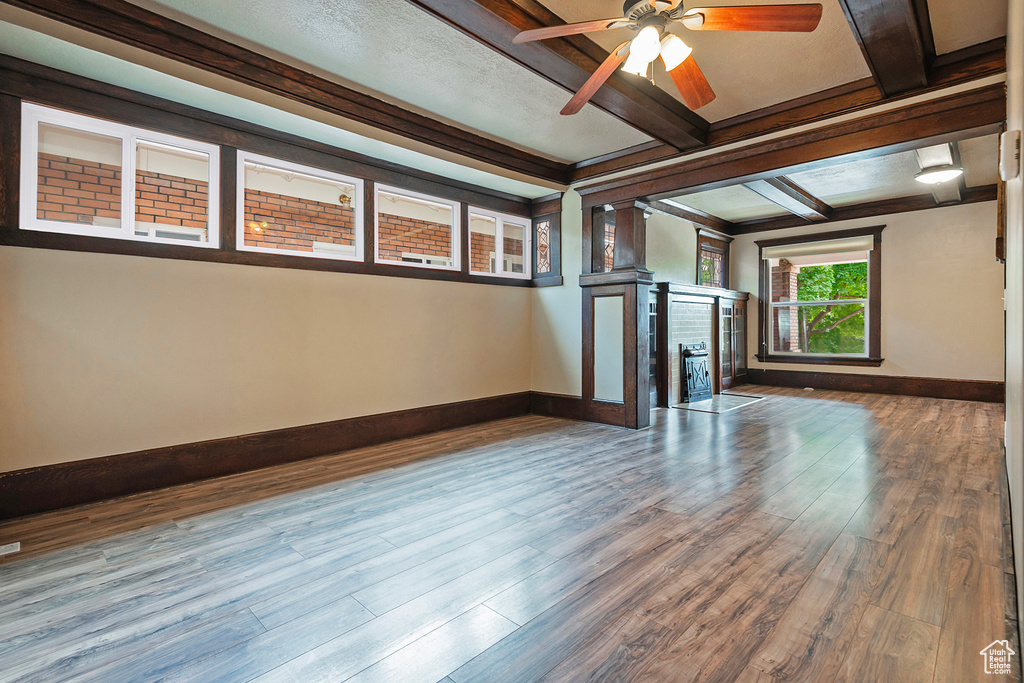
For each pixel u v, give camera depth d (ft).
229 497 9.83
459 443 14.17
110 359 9.84
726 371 25.34
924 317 21.75
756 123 12.98
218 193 11.18
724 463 11.96
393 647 5.24
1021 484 3.90
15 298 8.88
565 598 6.15
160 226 11.39
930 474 10.87
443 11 8.20
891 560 7.00
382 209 19.76
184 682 4.75
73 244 9.43
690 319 22.02
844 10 7.96
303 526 8.41
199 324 10.97
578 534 8.01
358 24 9.09
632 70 8.04
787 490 9.98
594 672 4.81
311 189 16.14
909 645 5.14
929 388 21.67
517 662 4.97
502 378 17.94
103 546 7.70
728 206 23.30
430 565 7.03
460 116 13.14
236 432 11.53
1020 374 4.24
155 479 10.35
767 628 5.48
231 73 9.87
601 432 15.49
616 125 13.73
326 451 13.03
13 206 8.85
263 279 11.96
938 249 21.35
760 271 26.71
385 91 11.74
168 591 6.40
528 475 11.14
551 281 18.17
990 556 7.04
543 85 11.43
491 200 17.38
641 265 16.17
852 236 23.53
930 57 9.96
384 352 14.38
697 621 5.63
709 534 7.95
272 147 11.89
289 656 5.11
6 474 8.79
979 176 18.71
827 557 7.13
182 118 10.57
